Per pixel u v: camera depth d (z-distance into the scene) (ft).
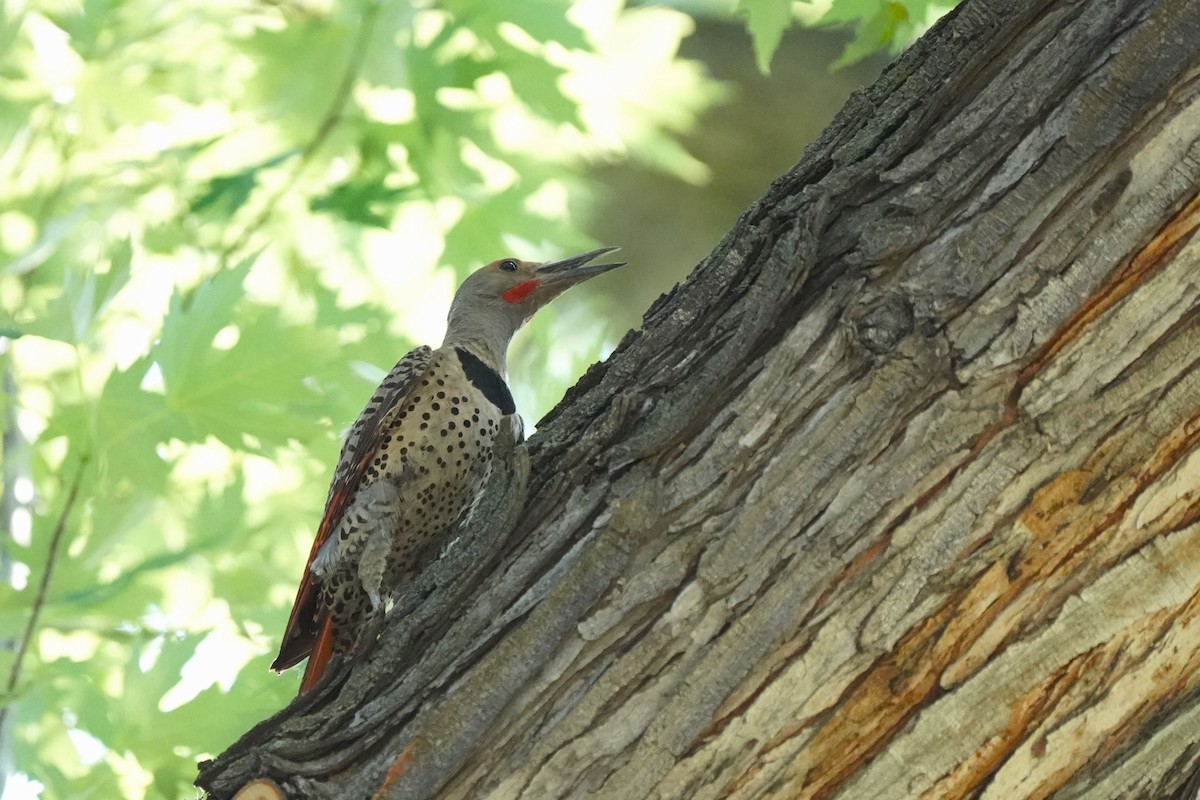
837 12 36.24
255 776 17.03
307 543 38.40
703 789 15.75
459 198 42.80
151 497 31.60
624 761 15.88
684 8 58.75
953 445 15.60
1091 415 15.37
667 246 64.95
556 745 16.08
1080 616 15.46
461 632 16.99
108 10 41.32
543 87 41.83
